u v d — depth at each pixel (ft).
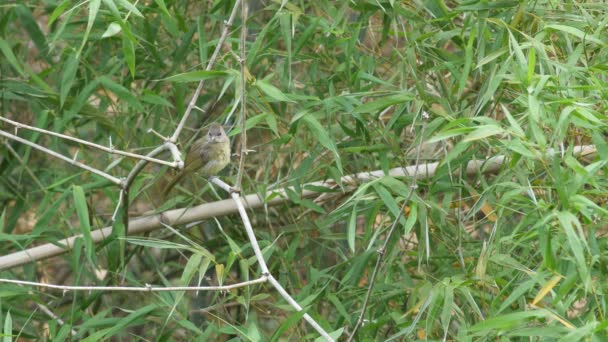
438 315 30.81
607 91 26.89
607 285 26.13
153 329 41.27
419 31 34.71
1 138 39.88
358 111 31.83
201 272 27.17
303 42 33.24
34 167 42.34
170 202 36.45
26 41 41.19
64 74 33.88
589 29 31.55
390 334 35.32
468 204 36.55
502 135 31.68
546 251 24.44
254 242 26.58
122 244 34.91
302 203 34.73
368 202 33.96
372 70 34.99
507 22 32.53
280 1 34.32
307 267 37.86
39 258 35.96
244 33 26.89
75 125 39.09
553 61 29.19
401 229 34.78
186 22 40.04
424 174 34.47
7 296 34.27
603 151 25.84
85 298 37.76
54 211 34.12
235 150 41.88
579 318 27.37
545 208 25.12
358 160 37.78
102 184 34.42
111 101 38.22
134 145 40.45
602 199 29.94
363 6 35.27
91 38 35.24
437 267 35.04
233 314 43.16
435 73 35.88
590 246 26.43
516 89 33.40
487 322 23.32
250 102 35.63
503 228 33.71
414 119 30.53
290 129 32.99
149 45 36.04
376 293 33.73
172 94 40.50
